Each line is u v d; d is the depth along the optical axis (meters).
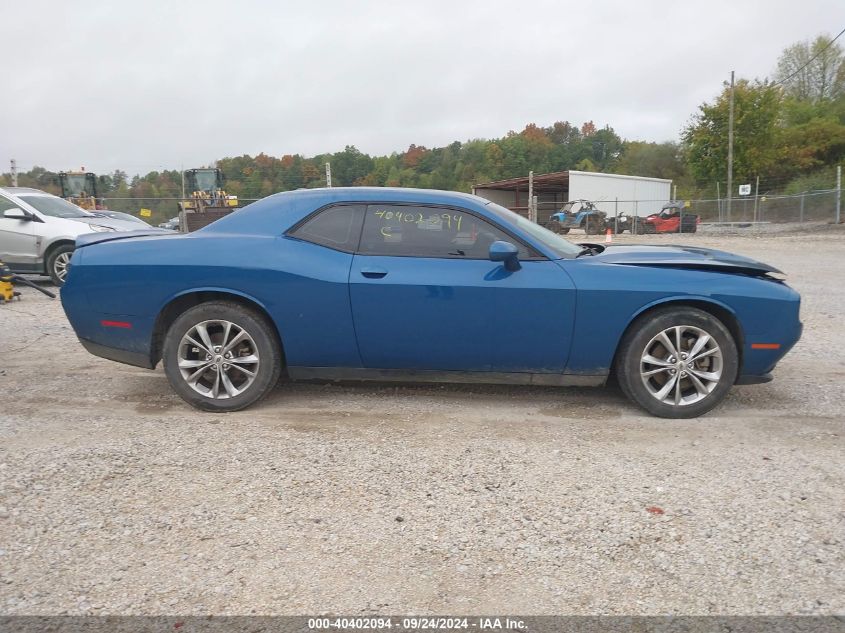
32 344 6.34
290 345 4.21
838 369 5.43
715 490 3.15
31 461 3.46
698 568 2.53
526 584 2.44
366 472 3.37
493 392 4.73
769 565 2.54
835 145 46.78
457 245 4.19
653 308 4.12
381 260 4.15
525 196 46.50
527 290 4.03
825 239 22.11
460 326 4.09
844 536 2.74
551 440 3.81
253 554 2.63
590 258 4.27
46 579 2.45
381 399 4.58
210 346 4.23
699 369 4.17
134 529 2.80
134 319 4.25
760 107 44.41
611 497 3.09
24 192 10.98
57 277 10.27
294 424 4.07
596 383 4.22
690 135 47.00
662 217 31.61
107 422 4.10
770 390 4.82
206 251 4.20
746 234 26.56
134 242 4.36
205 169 27.31
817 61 60.91
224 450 3.64
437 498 3.09
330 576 2.49
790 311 4.10
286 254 4.17
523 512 2.96
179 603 2.32
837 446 3.70
